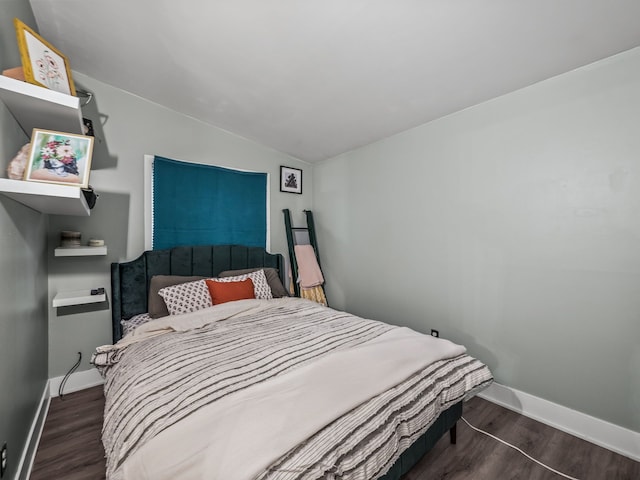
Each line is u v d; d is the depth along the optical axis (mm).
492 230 2156
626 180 1609
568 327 1827
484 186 2197
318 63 1929
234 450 821
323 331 1820
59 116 1430
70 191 1340
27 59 1293
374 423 1047
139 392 1177
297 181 3678
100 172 2404
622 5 1318
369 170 3115
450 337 2426
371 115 2527
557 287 1865
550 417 1894
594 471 1514
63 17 1743
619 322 1649
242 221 3203
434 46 1683
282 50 1838
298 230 3662
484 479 1457
